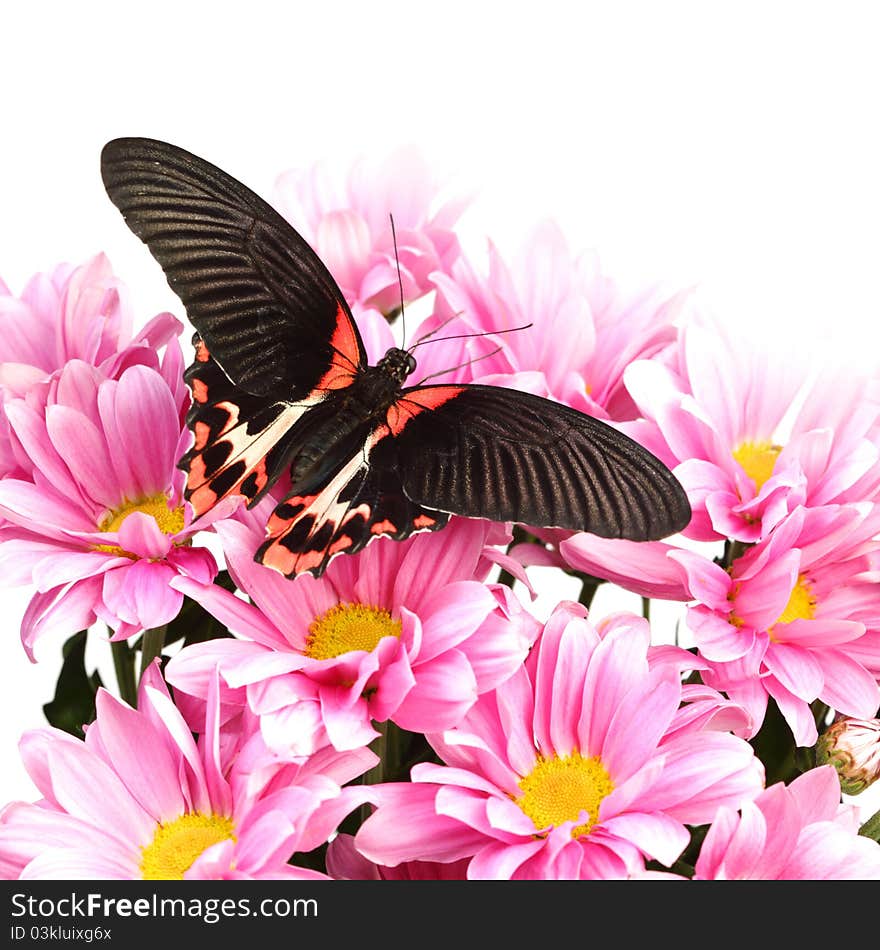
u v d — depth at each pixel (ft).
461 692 2.11
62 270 2.42
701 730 2.18
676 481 2.08
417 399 2.18
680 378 2.31
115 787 2.15
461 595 2.15
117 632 2.19
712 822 2.12
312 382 2.21
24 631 2.24
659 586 2.26
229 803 2.14
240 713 2.19
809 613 2.28
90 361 2.31
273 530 2.15
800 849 2.14
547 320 2.40
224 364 2.18
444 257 2.50
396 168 2.53
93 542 2.24
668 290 2.42
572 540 2.24
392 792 2.14
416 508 2.15
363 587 2.20
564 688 2.18
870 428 2.29
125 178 2.16
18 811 2.13
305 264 2.20
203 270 2.18
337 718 2.12
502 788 2.15
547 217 2.42
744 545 2.28
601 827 2.13
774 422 2.34
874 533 2.25
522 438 2.13
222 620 2.17
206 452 2.19
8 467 2.30
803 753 2.27
